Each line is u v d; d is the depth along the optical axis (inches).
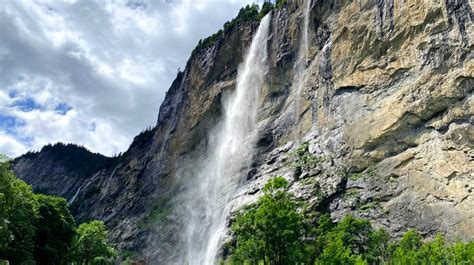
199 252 3673.7
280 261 1518.2
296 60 3855.8
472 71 2373.3
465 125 2353.6
